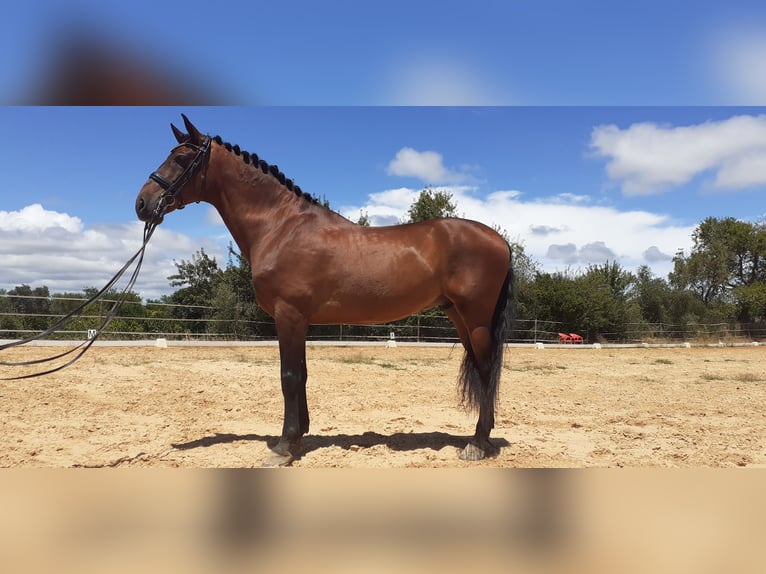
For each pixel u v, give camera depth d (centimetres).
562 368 1410
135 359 1203
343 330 2338
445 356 1678
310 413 682
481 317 472
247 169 486
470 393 486
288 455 450
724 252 4909
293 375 461
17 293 1756
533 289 3077
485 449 476
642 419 680
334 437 555
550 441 550
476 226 478
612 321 3288
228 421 623
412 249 465
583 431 604
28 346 1327
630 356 2005
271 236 474
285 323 462
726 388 1016
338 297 464
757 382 1124
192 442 520
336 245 461
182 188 475
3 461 440
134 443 513
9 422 587
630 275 4019
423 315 2417
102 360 1152
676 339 3512
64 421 602
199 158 474
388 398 811
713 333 3725
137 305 2484
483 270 467
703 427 633
